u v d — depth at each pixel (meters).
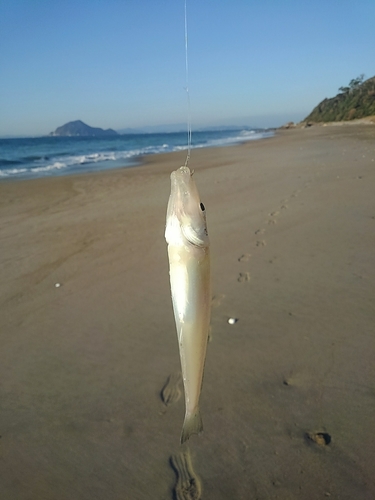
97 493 2.13
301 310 3.57
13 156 26.31
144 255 5.53
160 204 8.80
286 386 2.71
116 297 4.32
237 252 5.09
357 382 2.67
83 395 2.85
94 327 3.73
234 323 3.47
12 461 2.36
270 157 16.36
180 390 2.82
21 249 6.09
